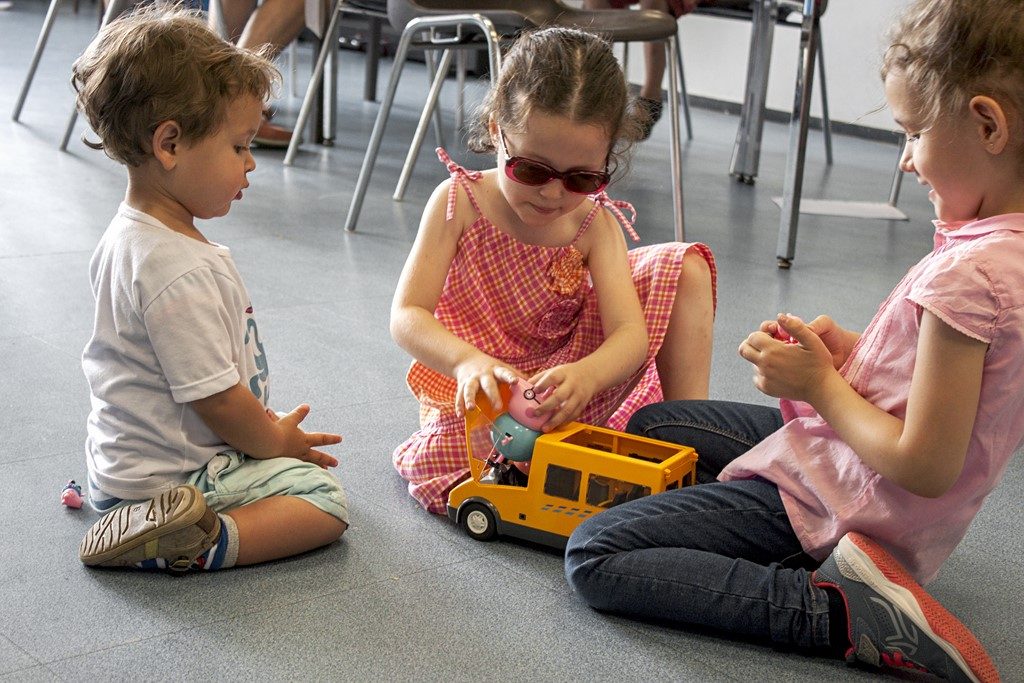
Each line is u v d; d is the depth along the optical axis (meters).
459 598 1.05
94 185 2.74
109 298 1.07
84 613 0.98
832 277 2.46
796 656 0.99
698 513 1.03
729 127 4.96
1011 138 0.86
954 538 0.99
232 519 1.07
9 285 1.93
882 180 3.87
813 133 5.03
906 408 0.92
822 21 5.02
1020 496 1.39
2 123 3.40
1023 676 0.98
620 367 1.21
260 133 3.41
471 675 0.92
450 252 1.29
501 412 1.17
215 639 0.95
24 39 5.68
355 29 6.38
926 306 0.87
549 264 1.29
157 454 1.08
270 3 3.27
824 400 0.97
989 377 0.88
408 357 1.73
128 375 1.06
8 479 1.23
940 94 0.87
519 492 1.15
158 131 1.03
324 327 1.85
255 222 2.55
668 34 2.37
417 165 3.39
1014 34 0.84
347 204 2.80
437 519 1.22
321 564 1.10
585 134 1.12
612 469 1.11
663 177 3.55
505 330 1.33
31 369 1.55
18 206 2.48
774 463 1.03
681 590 0.99
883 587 0.93
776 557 1.04
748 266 2.50
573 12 2.35
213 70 1.05
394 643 0.96
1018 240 0.87
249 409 1.07
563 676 0.93
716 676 0.95
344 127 3.96
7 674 0.88
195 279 1.04
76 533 1.12
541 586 1.09
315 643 0.96
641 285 1.34
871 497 0.97
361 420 1.48
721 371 1.76
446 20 2.32
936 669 0.93
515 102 1.13
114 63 1.03
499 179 1.22
